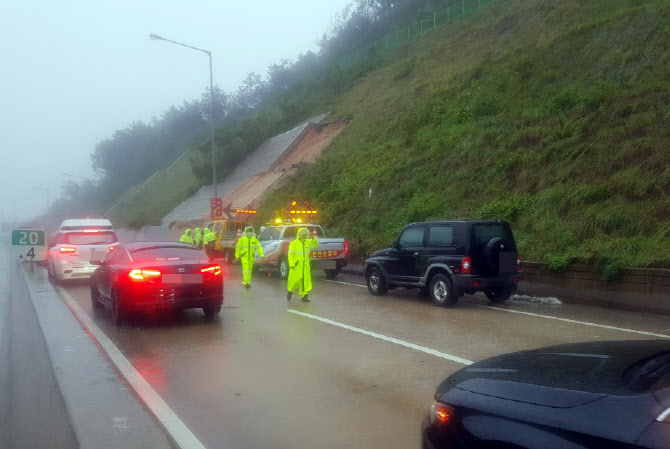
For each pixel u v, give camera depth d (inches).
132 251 428.8
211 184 1996.8
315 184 1216.2
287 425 213.2
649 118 657.6
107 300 442.6
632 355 129.2
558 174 685.9
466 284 467.5
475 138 895.7
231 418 220.7
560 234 568.1
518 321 415.5
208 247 1005.2
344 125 1572.3
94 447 193.6
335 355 315.9
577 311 461.4
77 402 241.0
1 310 491.8
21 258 917.8
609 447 100.5
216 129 2743.6
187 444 195.6
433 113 1112.2
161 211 2174.0
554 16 1139.3
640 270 458.3
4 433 208.1
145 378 275.0
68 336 375.2
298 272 517.0
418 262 507.8
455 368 286.7
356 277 744.3
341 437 201.3
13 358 320.8
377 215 909.8
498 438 115.0
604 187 605.3
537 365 133.5
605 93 757.3
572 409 109.3
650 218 537.0
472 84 1111.0
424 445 134.6
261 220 1141.1
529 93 945.5
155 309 400.2
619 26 899.4
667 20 827.4
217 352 326.6
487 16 1513.3
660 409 100.0
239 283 684.7
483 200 745.6
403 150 1094.4
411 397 242.8
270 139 1942.7
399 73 1552.7
